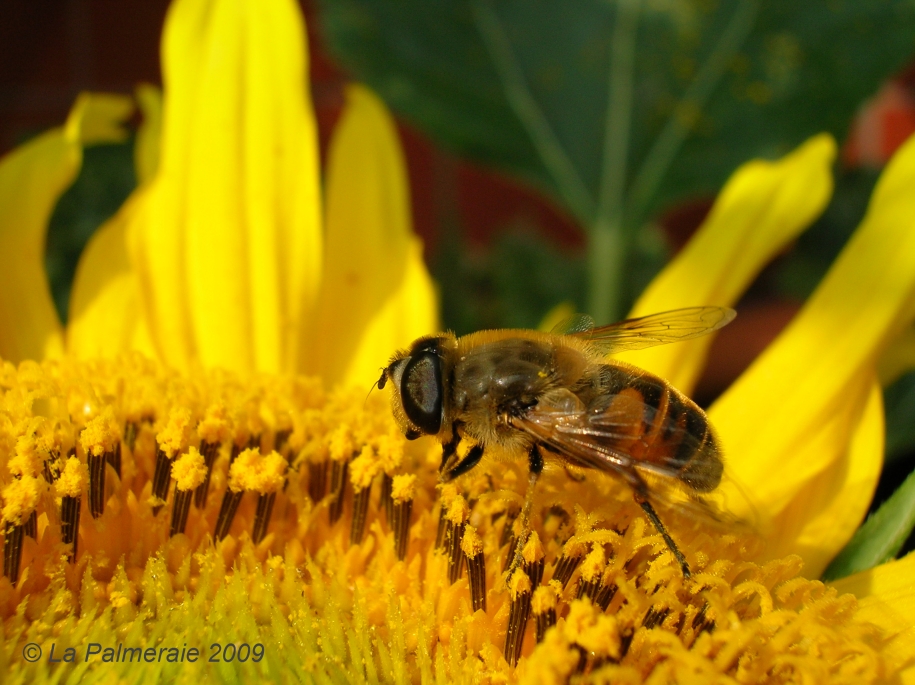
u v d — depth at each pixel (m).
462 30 0.13
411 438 0.10
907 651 0.09
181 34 0.11
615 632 0.09
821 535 0.10
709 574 0.09
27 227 0.11
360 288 0.11
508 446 0.10
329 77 0.25
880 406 0.10
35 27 0.26
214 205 0.11
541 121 0.13
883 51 0.13
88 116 0.11
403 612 0.09
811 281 0.17
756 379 0.10
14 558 0.09
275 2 0.11
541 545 0.09
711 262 0.11
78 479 0.09
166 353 0.11
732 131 0.13
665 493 0.09
